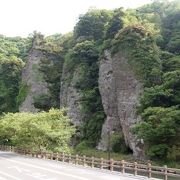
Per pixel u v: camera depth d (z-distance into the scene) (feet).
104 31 277.64
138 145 198.80
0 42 493.36
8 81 390.21
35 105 315.58
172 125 172.65
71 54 291.17
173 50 239.71
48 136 182.60
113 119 237.04
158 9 301.43
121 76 228.22
